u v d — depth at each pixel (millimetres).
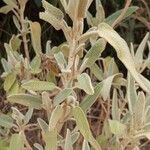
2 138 521
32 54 818
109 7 875
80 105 420
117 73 521
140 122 405
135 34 931
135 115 407
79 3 360
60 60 422
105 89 455
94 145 383
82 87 368
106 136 497
